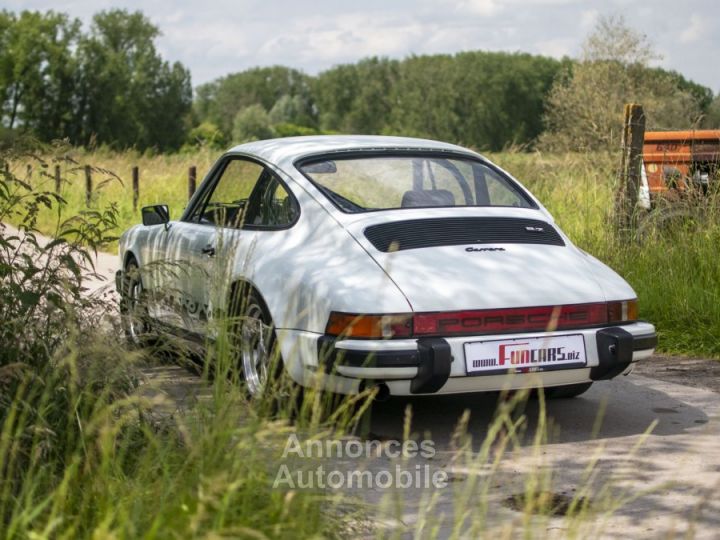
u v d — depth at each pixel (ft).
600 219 33.78
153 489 10.98
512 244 18.62
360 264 17.40
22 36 292.61
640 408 20.03
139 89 313.94
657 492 14.61
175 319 16.57
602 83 90.27
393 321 16.43
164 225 23.88
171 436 12.76
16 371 12.90
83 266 16.96
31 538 9.25
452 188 20.06
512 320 17.08
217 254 15.79
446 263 17.56
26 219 17.07
